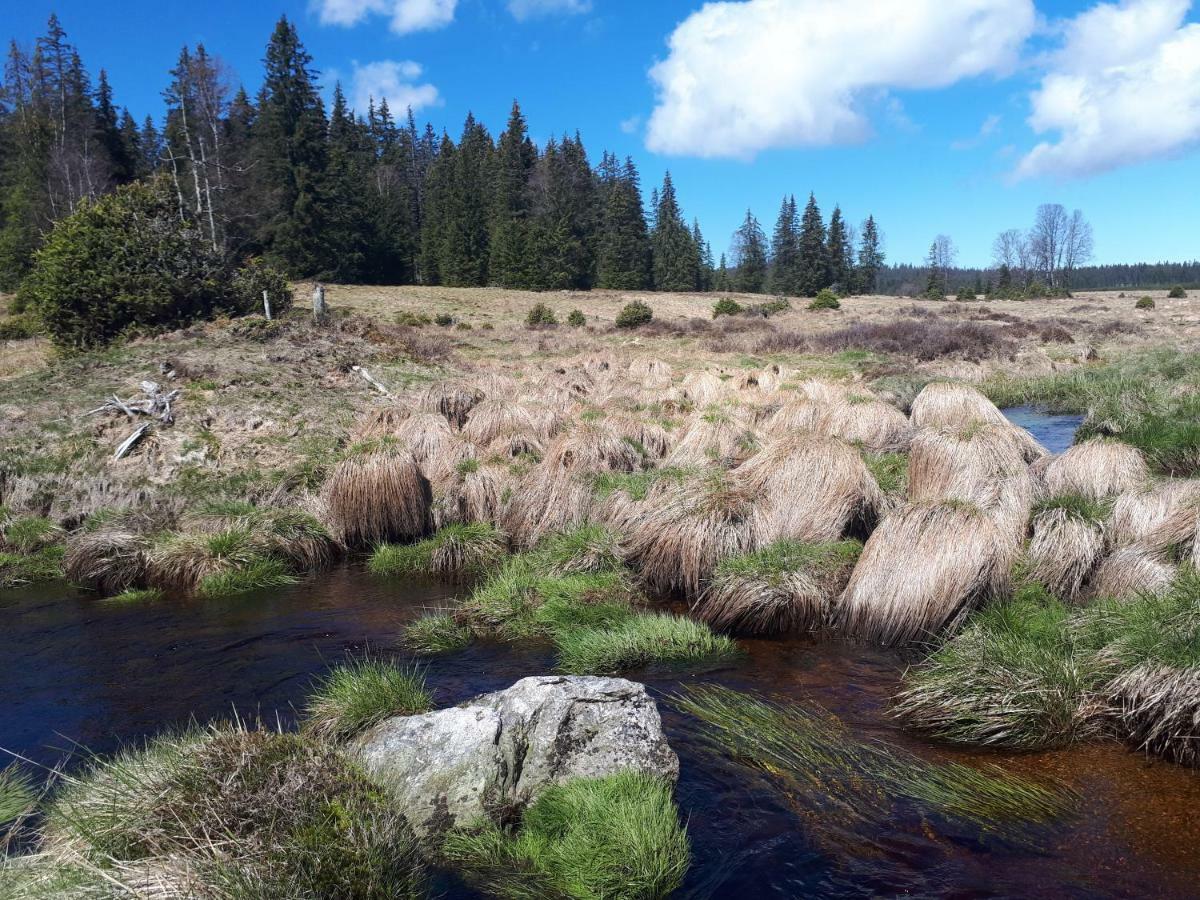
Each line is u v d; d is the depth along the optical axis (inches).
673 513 334.0
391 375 703.1
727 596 293.4
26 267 1959.9
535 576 338.6
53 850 148.8
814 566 296.8
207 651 289.6
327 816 149.4
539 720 189.5
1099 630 223.9
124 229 790.5
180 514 432.8
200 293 814.5
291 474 481.1
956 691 211.5
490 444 504.7
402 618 320.8
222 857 135.0
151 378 605.6
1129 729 199.0
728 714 221.9
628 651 265.6
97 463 487.2
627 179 3602.4
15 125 2282.2
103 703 248.1
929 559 265.1
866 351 1224.8
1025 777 184.5
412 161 4212.6
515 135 3673.7
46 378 619.2
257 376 628.1
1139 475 362.6
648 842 157.2
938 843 162.6
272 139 2345.0
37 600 362.0
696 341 1480.1
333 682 246.1
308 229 2421.3
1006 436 387.2
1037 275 4630.9
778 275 4217.5
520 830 168.7
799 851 162.1
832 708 225.1
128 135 2669.8
